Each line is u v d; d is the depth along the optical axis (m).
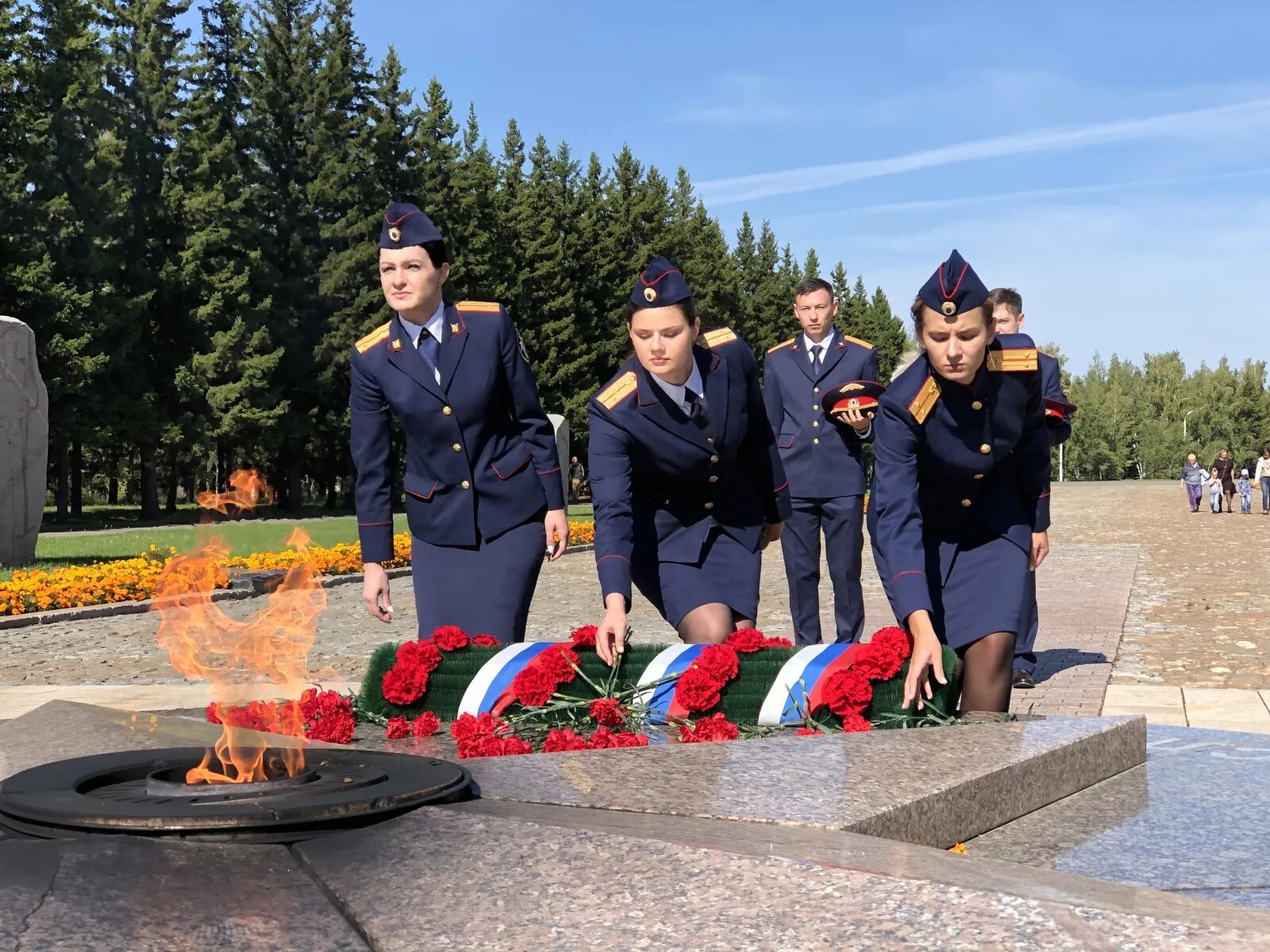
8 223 37.03
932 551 4.37
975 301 3.81
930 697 3.75
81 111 41.22
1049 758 3.01
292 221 46.94
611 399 4.50
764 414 4.83
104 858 1.95
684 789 2.52
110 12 44.56
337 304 46.75
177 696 7.11
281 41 47.12
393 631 10.81
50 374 37.56
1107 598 12.63
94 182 40.75
